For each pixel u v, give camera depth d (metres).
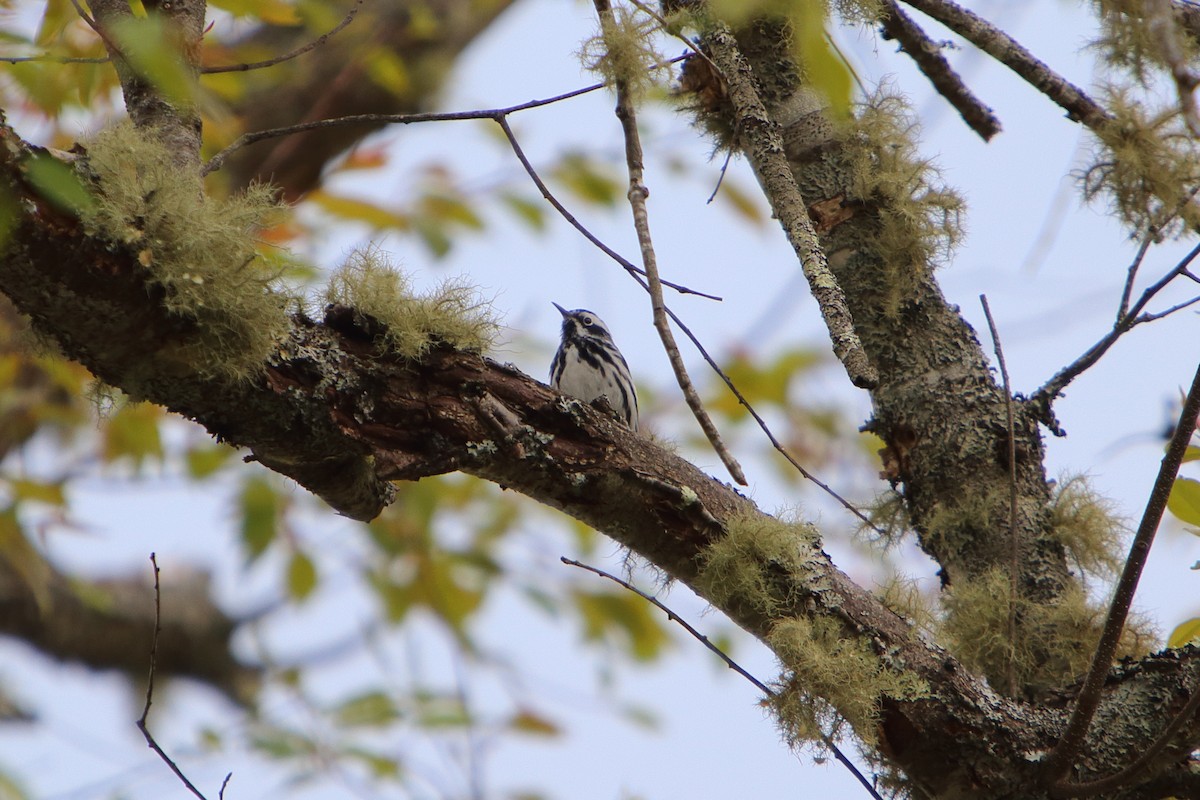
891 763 5.81
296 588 11.91
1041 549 6.85
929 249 7.23
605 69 6.56
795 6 5.68
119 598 14.77
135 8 7.61
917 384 7.21
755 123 6.70
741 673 5.75
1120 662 5.98
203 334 4.95
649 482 5.79
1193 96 6.51
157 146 4.98
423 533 12.25
